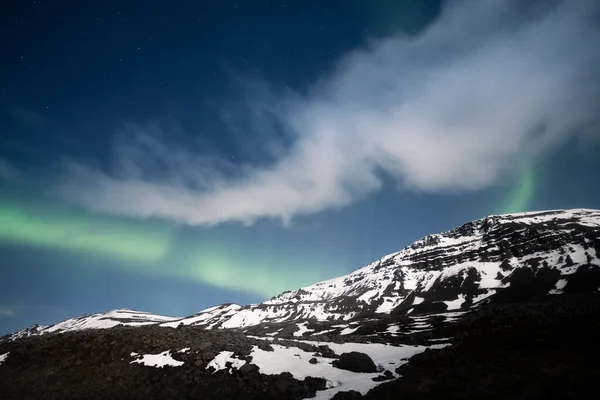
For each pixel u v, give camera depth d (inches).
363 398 1178.6
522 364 1212.5
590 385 962.1
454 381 1171.3
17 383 1546.5
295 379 1389.0
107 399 1364.4
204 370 1487.5
